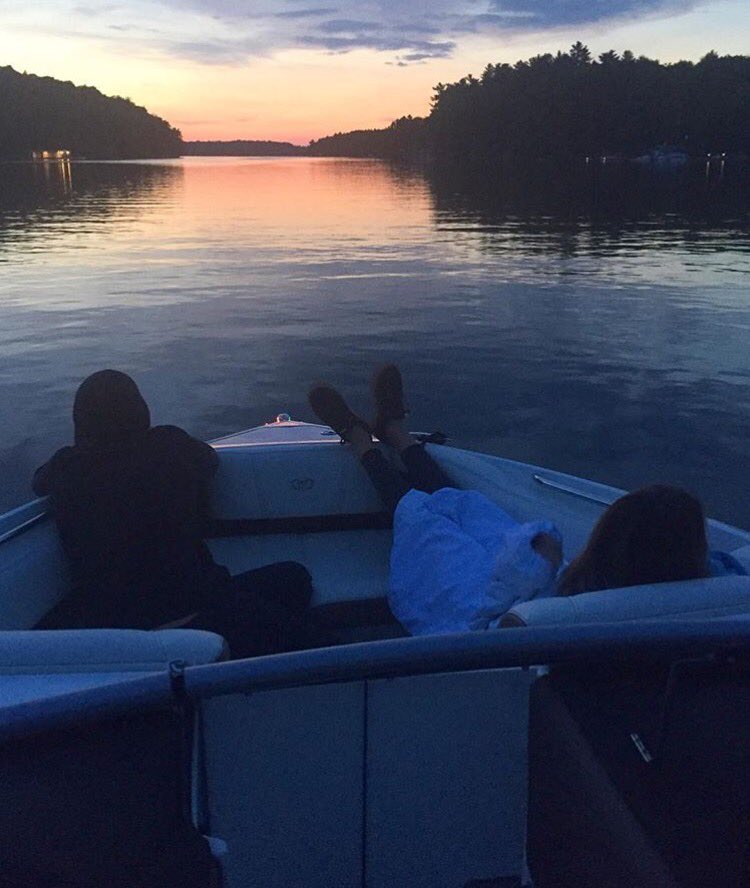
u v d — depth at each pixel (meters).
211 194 51.72
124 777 1.19
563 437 7.23
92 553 2.34
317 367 9.32
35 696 1.52
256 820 1.62
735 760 1.23
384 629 2.88
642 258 19.25
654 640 1.20
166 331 11.13
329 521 3.48
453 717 1.59
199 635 1.64
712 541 2.58
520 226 28.55
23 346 10.31
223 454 3.37
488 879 1.60
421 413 7.86
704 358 9.58
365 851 1.68
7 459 6.71
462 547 2.67
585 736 1.28
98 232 26.61
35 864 1.10
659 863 1.08
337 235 25.09
